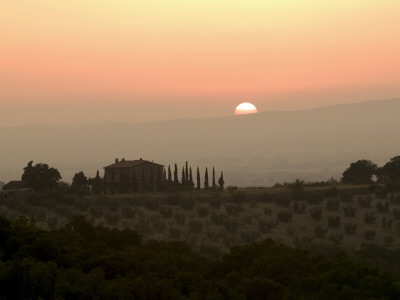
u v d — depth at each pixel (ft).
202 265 287.07
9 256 271.28
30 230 290.97
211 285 238.89
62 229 314.96
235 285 253.85
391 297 234.58
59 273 230.68
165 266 264.11
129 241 334.65
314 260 281.33
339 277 245.24
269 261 267.39
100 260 256.93
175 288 243.19
